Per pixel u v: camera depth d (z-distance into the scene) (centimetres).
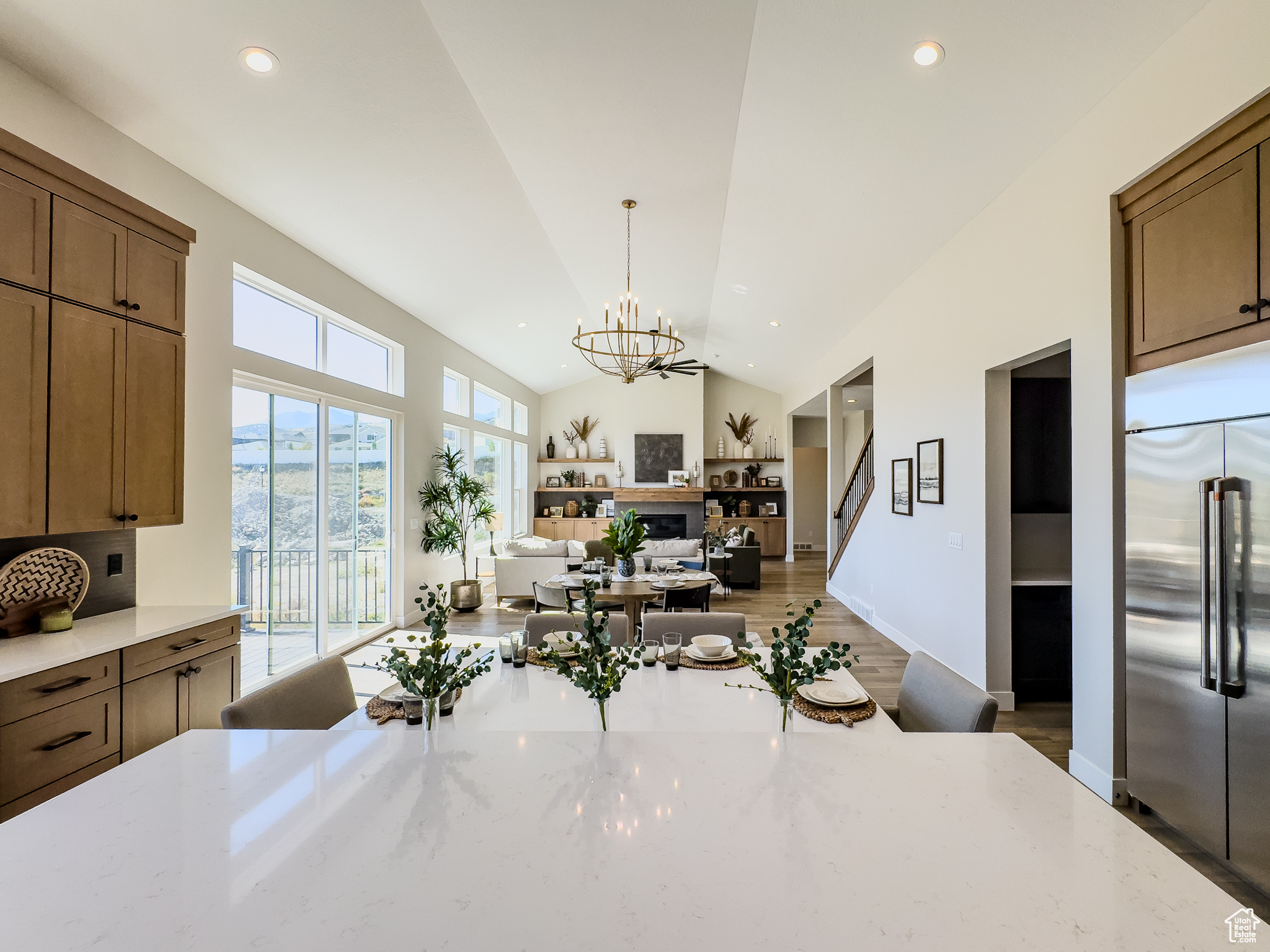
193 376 355
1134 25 239
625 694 214
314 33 275
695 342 961
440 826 99
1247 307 215
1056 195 319
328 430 499
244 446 409
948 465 456
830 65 293
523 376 1032
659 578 509
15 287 225
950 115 311
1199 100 230
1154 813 269
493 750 126
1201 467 227
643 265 605
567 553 716
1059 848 93
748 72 309
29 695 209
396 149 369
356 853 92
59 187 241
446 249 512
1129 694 266
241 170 358
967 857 91
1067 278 311
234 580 399
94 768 232
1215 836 224
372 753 125
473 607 709
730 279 636
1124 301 279
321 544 492
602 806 105
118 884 85
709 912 79
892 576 576
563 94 329
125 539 310
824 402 989
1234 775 215
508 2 264
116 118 300
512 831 97
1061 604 436
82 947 73
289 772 117
